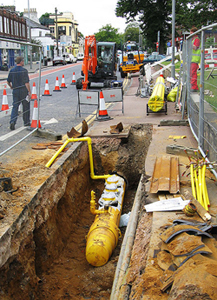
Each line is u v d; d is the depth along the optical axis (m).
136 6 44.81
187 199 4.57
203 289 2.51
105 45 20.91
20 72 7.67
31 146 7.78
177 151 6.65
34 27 65.81
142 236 4.14
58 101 15.34
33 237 4.90
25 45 7.81
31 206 4.77
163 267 3.19
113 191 7.25
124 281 3.63
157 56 30.91
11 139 7.51
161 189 4.85
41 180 5.57
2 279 3.71
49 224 5.41
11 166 6.31
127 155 8.91
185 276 2.71
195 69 8.12
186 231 3.48
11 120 7.42
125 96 16.86
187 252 3.09
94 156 8.78
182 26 45.09
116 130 9.17
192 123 8.36
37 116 8.72
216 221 3.96
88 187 8.50
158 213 4.36
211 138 5.58
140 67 26.86
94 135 9.05
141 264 3.57
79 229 6.85
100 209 6.81
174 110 12.08
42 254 5.16
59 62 46.91
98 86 19.77
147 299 2.83
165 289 2.85
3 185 4.96
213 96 5.40
